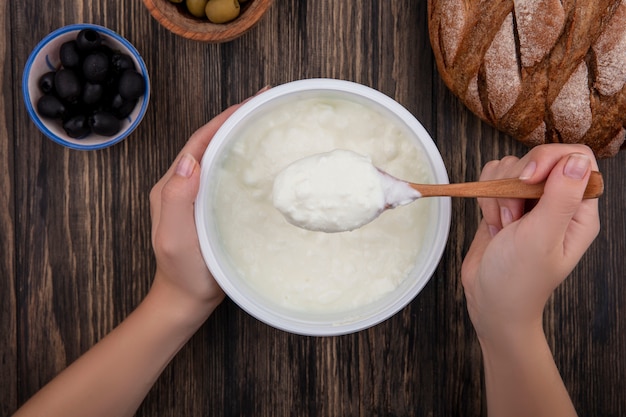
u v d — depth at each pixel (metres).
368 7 0.72
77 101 0.68
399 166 0.61
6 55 0.72
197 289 0.66
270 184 0.62
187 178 0.59
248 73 0.72
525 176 0.56
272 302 0.62
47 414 0.63
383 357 0.73
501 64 0.66
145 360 0.66
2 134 0.72
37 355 0.73
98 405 0.64
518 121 0.67
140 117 0.69
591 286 0.73
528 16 0.64
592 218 0.58
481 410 0.73
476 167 0.72
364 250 0.62
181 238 0.62
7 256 0.73
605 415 0.73
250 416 0.73
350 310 0.62
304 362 0.73
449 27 0.67
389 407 0.73
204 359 0.73
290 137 0.61
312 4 0.72
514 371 0.63
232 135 0.61
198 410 0.73
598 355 0.74
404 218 0.62
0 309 0.73
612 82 0.65
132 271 0.73
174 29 0.65
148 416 0.73
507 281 0.59
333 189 0.55
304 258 0.62
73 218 0.73
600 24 0.64
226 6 0.65
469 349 0.73
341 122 0.61
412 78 0.72
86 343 0.73
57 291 0.73
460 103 0.72
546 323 0.73
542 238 0.56
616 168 0.73
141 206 0.73
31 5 0.71
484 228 0.65
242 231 0.62
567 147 0.57
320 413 0.73
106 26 0.72
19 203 0.72
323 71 0.72
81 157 0.72
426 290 0.73
